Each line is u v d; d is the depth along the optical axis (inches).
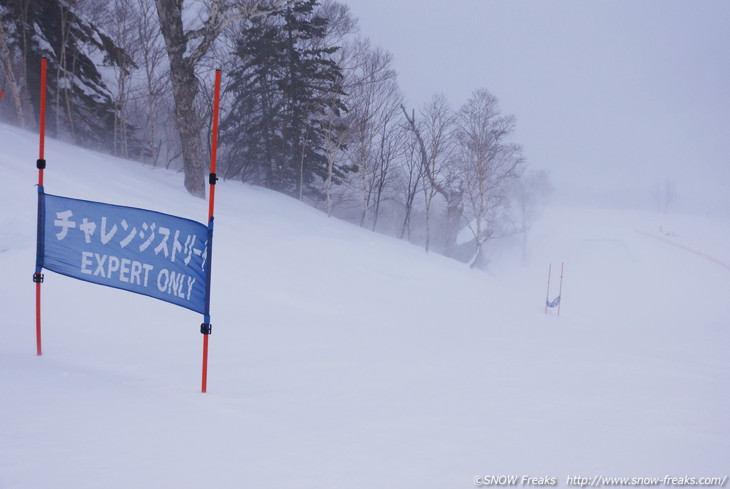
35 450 124.8
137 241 202.7
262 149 1473.9
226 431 149.3
